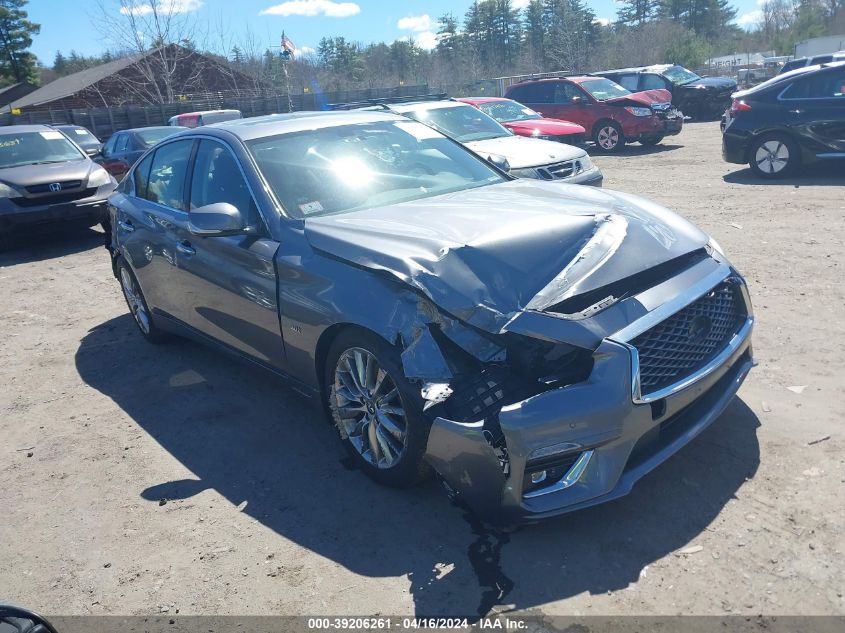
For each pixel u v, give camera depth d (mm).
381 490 3566
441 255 3166
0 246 10438
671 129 16531
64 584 3109
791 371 4301
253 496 3635
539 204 3818
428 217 3676
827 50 39219
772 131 10750
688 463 3473
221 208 3953
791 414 3807
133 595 2990
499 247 3195
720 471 3379
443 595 2805
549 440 2799
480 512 2979
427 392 2957
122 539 3389
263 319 4035
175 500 3674
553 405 2801
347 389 3619
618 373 2838
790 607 2555
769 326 5016
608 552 2941
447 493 3223
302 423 4387
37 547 3400
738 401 4008
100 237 11102
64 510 3693
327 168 4352
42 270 9203
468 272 3086
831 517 2984
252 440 4223
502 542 3078
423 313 3125
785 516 3023
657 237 3463
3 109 54531
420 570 2961
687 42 42750
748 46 82938
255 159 4316
